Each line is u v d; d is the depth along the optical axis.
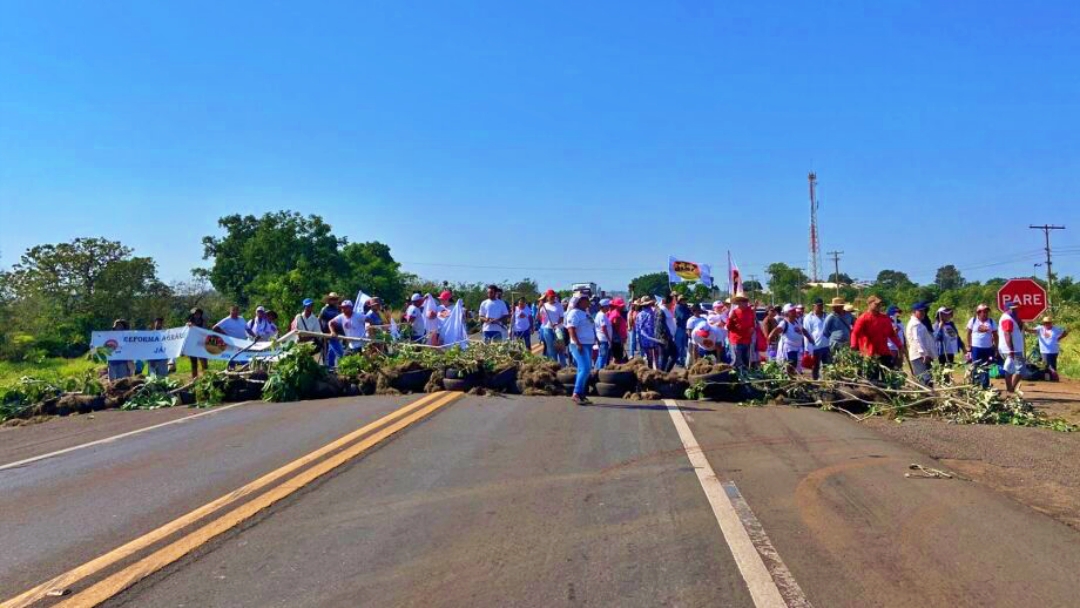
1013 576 5.22
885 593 4.93
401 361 14.34
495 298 18.70
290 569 5.42
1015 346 15.78
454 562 5.50
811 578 5.16
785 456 8.66
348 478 7.72
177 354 16.83
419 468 8.10
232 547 5.86
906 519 6.40
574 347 12.43
